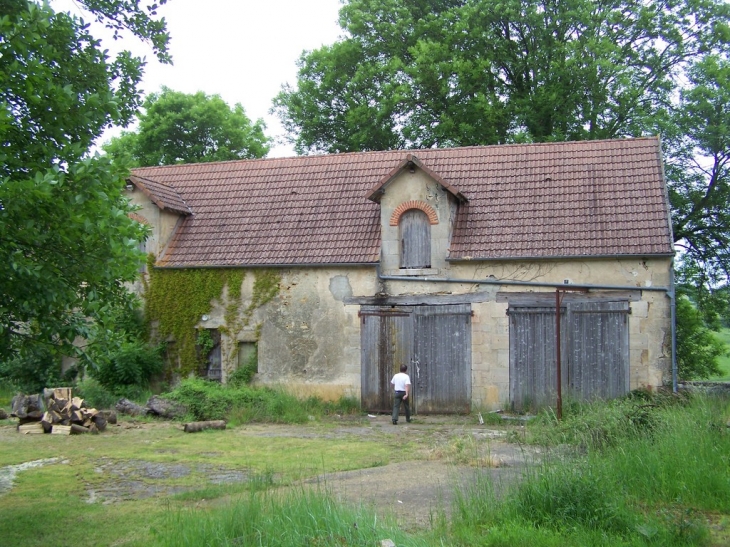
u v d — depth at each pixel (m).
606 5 32.69
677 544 8.37
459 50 33.47
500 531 8.60
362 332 21.52
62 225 8.23
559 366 18.23
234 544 8.09
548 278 20.16
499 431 17.42
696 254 30.86
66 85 9.19
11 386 22.33
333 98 36.41
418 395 20.95
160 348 22.98
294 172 25.42
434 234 21.17
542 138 31.98
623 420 12.84
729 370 43.25
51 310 9.05
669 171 29.81
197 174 26.44
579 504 9.03
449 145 34.03
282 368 22.11
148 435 16.83
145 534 9.11
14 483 12.05
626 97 30.56
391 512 9.38
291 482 11.52
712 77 28.95
